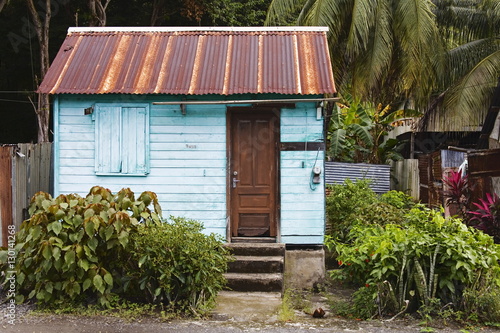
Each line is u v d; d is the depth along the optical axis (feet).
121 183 29.40
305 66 29.86
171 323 20.75
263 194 29.68
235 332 19.76
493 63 46.39
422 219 24.09
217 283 23.16
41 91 28.60
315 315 22.07
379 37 47.47
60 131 29.45
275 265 26.63
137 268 23.04
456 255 20.84
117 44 31.89
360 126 52.16
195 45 31.76
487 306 20.74
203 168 29.27
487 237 22.08
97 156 29.37
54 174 29.37
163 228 22.29
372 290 21.63
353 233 26.43
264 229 29.63
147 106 29.27
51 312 21.68
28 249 22.02
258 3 79.20
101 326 20.12
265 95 28.84
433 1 53.36
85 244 21.93
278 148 29.35
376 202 32.24
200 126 29.30
